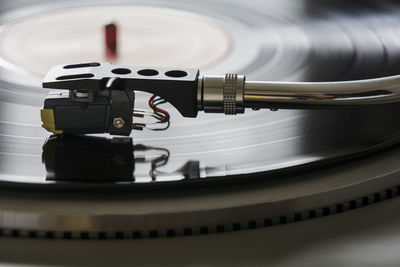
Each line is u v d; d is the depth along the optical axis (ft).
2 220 1.10
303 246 1.10
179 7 1.85
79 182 1.14
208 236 1.11
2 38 1.69
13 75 1.52
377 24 1.71
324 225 1.14
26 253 1.08
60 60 1.61
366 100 1.21
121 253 1.08
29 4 1.86
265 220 1.13
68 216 1.09
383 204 1.18
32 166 1.19
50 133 1.30
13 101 1.40
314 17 1.76
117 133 1.24
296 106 1.21
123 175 1.16
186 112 1.21
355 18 1.75
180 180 1.14
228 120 1.35
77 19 1.80
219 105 1.21
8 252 1.08
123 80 1.20
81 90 1.21
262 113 1.37
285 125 1.32
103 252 1.08
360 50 1.59
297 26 1.72
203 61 1.61
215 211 1.11
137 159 1.21
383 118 1.33
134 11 1.84
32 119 1.34
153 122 1.34
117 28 1.63
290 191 1.14
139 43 1.69
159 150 1.24
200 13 1.81
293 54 1.60
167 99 1.21
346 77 1.50
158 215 1.09
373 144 1.24
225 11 1.82
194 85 1.20
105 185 1.13
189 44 1.68
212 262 1.07
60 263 1.06
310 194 1.14
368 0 1.84
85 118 1.23
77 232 1.10
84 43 1.69
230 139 1.28
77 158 1.21
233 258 1.08
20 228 1.10
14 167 1.18
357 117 1.33
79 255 1.08
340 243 1.11
